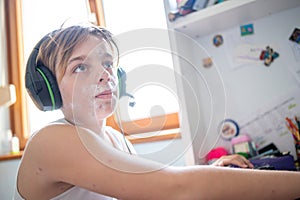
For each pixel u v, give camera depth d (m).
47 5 1.60
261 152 0.76
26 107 1.63
